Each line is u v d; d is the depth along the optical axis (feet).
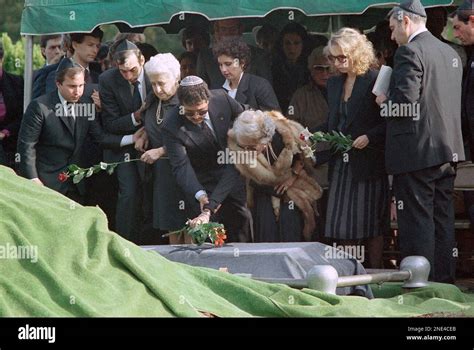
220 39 72.13
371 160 63.62
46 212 45.91
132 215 70.49
